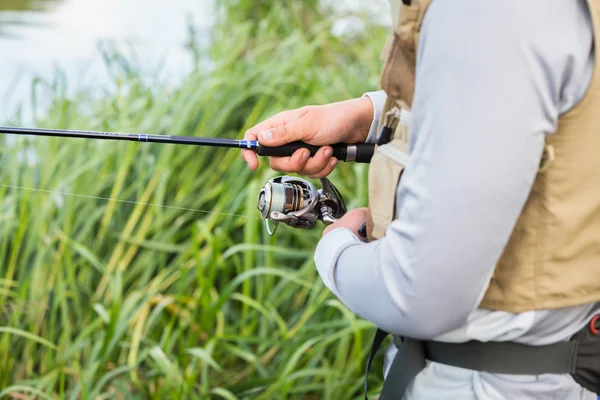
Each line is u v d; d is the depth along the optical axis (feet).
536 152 3.42
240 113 12.69
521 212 3.72
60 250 9.81
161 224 10.18
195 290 9.92
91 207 10.40
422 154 3.51
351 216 4.55
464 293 3.51
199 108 11.89
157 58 16.78
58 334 9.23
